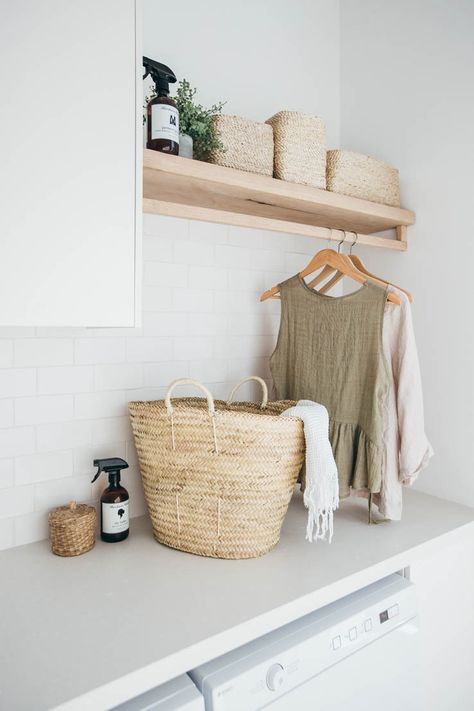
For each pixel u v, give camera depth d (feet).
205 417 3.97
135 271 3.45
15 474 4.29
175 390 5.22
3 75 2.91
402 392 4.58
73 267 3.18
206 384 5.48
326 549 4.25
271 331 6.06
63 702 2.47
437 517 5.00
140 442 4.35
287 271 6.15
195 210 4.26
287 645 3.31
